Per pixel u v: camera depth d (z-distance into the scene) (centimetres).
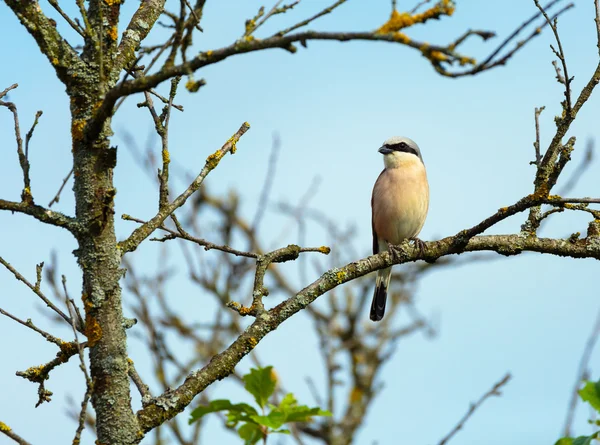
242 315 828
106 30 761
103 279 729
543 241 965
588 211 951
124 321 738
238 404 766
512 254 968
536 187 903
